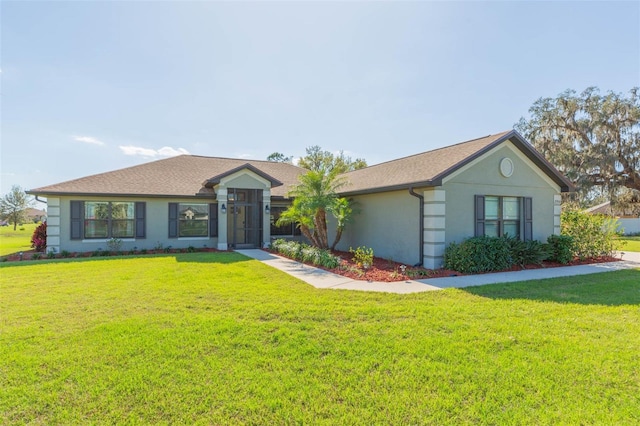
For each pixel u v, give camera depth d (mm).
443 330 5145
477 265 10148
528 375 3768
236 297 7008
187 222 16734
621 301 6809
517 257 11180
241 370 3885
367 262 10922
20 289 7680
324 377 3746
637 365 3996
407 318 5730
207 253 14719
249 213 18438
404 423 2982
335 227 16547
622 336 4895
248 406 3209
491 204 11961
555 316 5820
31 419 3023
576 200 25734
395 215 12375
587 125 25156
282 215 15430
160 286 7957
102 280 8641
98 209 15273
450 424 2963
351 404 3260
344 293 7457
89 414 3104
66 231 14734
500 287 8094
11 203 43500
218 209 16469
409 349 4430
